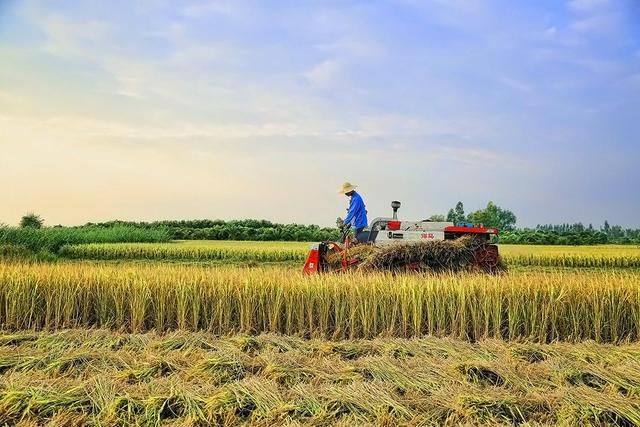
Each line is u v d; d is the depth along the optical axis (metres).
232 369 7.63
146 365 7.67
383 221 13.96
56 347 8.88
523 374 7.43
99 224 57.00
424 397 6.62
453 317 10.13
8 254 23.31
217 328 10.59
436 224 13.84
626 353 8.73
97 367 7.77
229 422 6.02
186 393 6.53
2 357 8.08
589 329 10.28
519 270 22.64
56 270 11.56
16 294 10.80
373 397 6.43
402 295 10.23
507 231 50.94
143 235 45.06
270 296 10.47
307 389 6.70
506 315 10.34
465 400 6.38
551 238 48.81
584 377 7.56
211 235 51.12
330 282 10.50
